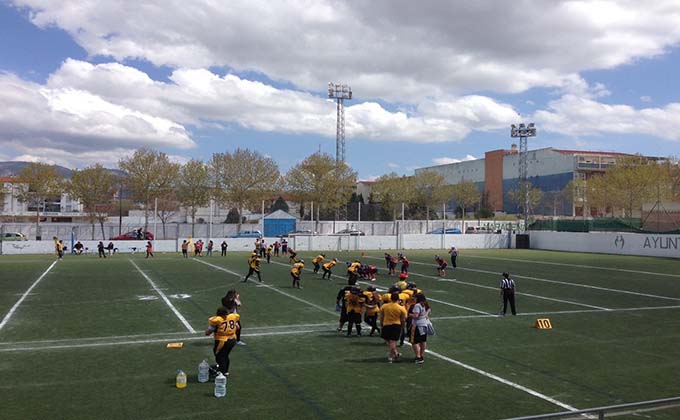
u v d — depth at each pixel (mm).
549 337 14609
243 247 53281
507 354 12656
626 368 11508
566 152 100875
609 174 73062
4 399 9055
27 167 65688
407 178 90375
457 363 11789
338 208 79125
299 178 73625
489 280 28406
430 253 51094
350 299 14492
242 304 19703
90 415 8336
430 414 8586
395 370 11172
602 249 52500
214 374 10508
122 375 10539
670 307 20141
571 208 91438
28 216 86875
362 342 13742
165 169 67250
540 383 10359
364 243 55969
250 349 12883
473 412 8703
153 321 16172
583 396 9602
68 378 10305
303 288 24438
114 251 45750
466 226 76500
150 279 27391
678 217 50438
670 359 12312
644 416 8664
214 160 70188
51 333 14422
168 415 8383
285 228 62375
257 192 70750
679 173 69750
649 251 47844
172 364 11359
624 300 21828
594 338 14539
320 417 8391
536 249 59719
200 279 27625
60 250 41594
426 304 11852
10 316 16875
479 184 116500
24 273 29922
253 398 9242
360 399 9273
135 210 91812
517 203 95250
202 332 14648
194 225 62281
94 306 18891
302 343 13570
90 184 67688
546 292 24078
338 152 82438
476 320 17047
